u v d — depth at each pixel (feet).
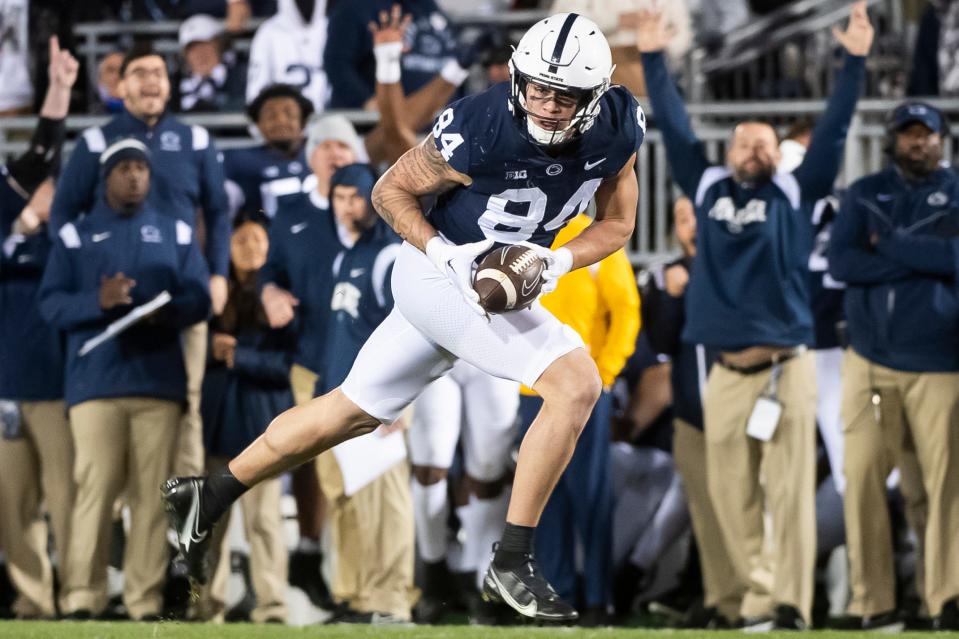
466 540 74.23
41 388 74.33
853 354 71.15
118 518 77.51
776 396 69.56
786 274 70.13
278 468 45.14
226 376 75.36
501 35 92.73
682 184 73.56
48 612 75.05
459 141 40.45
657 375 77.97
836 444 75.56
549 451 41.57
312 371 75.00
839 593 76.02
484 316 41.63
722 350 70.74
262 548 72.95
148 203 73.67
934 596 68.80
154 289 71.67
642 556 76.38
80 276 72.28
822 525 76.13
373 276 70.95
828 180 70.69
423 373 44.16
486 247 41.04
